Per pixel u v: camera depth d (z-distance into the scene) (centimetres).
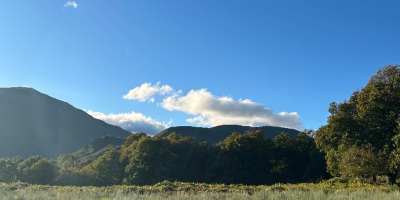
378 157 2198
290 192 1673
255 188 2173
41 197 1571
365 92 2738
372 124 2544
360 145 2555
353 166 2212
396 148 2211
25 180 4403
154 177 4512
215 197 1570
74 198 1534
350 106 2875
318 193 1589
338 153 2986
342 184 2564
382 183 2441
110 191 1969
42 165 4503
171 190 2166
